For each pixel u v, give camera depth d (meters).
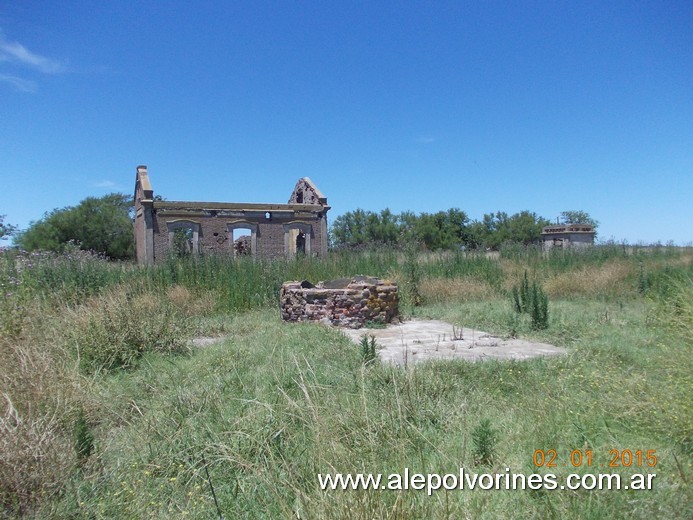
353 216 40.75
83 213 32.06
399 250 17.47
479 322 9.66
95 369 6.17
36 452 3.40
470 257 16.47
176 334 7.45
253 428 3.95
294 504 2.96
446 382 5.16
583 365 5.77
